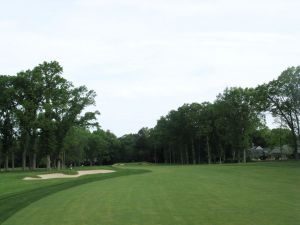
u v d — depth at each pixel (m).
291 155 140.38
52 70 81.38
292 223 15.48
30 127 78.31
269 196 24.25
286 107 87.31
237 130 108.06
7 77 80.50
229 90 109.12
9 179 48.00
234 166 70.00
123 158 181.88
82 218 17.59
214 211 18.52
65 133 83.88
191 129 130.25
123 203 21.97
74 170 69.94
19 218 18.05
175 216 17.42
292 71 86.38
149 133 180.62
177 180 39.00
